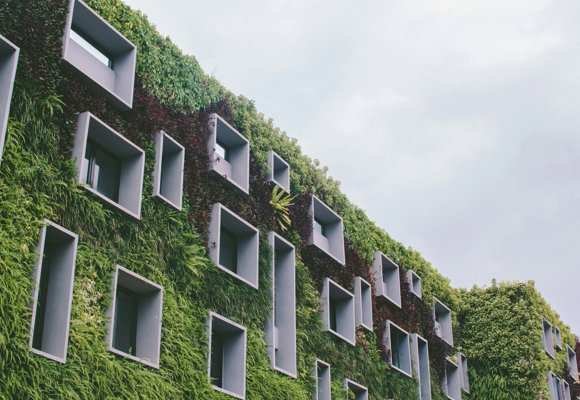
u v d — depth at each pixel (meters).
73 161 19.91
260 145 28.11
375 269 33.69
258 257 25.81
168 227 22.55
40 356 17.47
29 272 17.78
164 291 21.47
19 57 19.73
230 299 24.02
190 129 24.84
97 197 20.42
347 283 31.06
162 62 24.48
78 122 20.73
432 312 37.41
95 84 21.55
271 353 25.08
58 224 19.16
